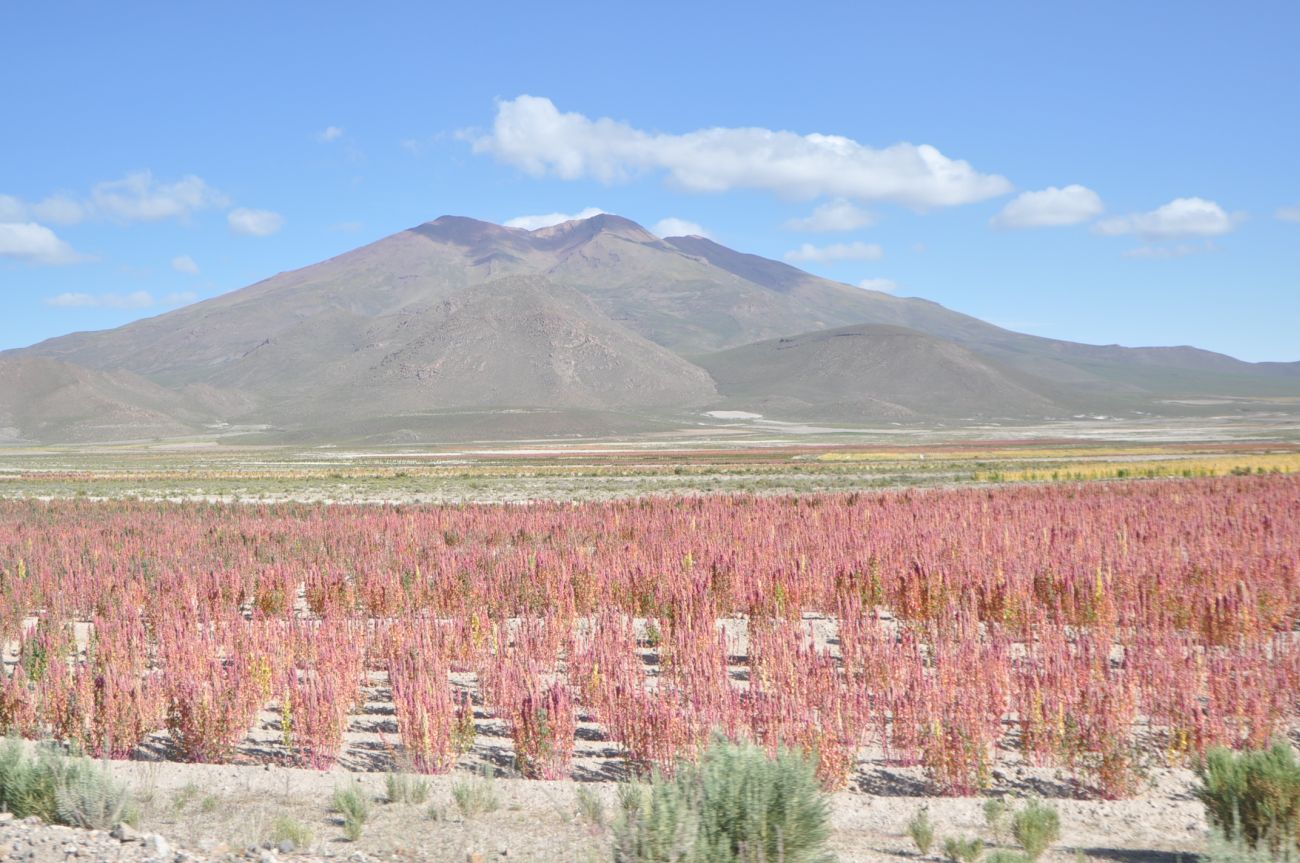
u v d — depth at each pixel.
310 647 15.44
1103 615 17.16
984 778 10.60
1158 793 10.47
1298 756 11.01
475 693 14.80
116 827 8.52
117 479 89.56
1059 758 11.30
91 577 22.72
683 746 10.81
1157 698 12.19
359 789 9.62
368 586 21.14
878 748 12.13
